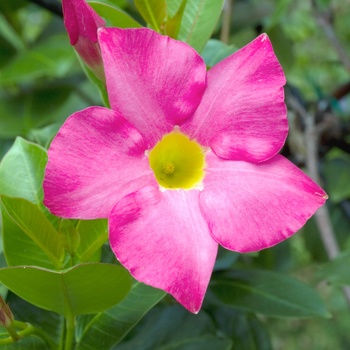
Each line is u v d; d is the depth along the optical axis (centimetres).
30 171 31
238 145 28
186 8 32
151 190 27
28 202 28
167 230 26
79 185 26
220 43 35
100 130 26
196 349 35
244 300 34
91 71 30
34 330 30
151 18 31
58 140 26
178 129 28
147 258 26
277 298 34
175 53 27
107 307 29
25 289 28
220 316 38
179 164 29
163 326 36
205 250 27
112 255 32
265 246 27
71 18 28
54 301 28
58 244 29
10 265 30
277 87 28
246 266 42
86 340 31
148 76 27
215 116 28
